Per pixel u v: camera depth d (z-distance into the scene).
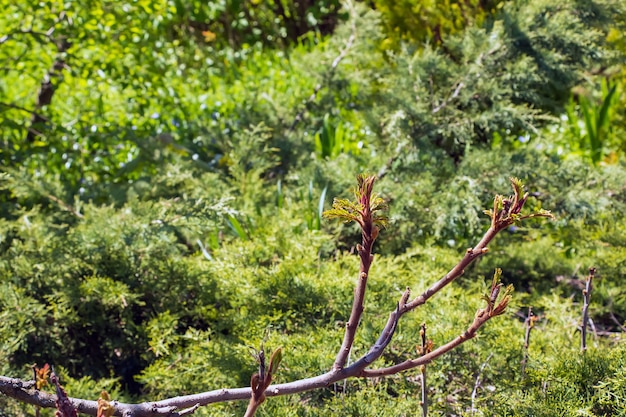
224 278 3.74
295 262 3.79
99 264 3.74
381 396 2.92
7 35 5.58
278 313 3.45
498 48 5.10
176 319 3.45
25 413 2.94
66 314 3.39
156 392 3.22
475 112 5.05
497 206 1.72
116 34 5.79
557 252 4.88
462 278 4.27
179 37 10.11
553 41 5.22
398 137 5.00
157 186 4.86
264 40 10.71
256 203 4.91
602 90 7.15
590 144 6.84
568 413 2.63
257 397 1.50
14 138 5.57
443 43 5.80
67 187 5.16
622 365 2.79
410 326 3.22
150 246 3.78
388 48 6.17
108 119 6.69
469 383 3.02
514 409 2.68
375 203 1.70
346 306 3.43
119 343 3.49
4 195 5.15
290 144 5.73
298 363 2.95
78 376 3.48
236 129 5.93
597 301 4.13
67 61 5.72
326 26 10.66
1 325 3.22
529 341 3.32
